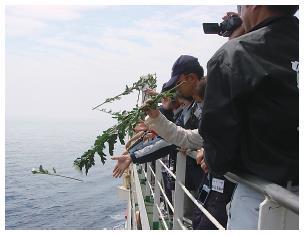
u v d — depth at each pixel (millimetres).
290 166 1629
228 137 1700
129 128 2420
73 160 2279
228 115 1687
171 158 4051
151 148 3355
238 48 1717
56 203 24500
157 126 2727
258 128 1677
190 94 3205
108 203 39062
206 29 2500
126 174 10094
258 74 1638
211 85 1747
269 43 1724
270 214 1452
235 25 2367
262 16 1883
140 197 5648
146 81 3082
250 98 1685
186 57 3203
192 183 3371
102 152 2295
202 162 2408
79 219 26891
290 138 1687
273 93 1652
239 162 1779
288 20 1817
